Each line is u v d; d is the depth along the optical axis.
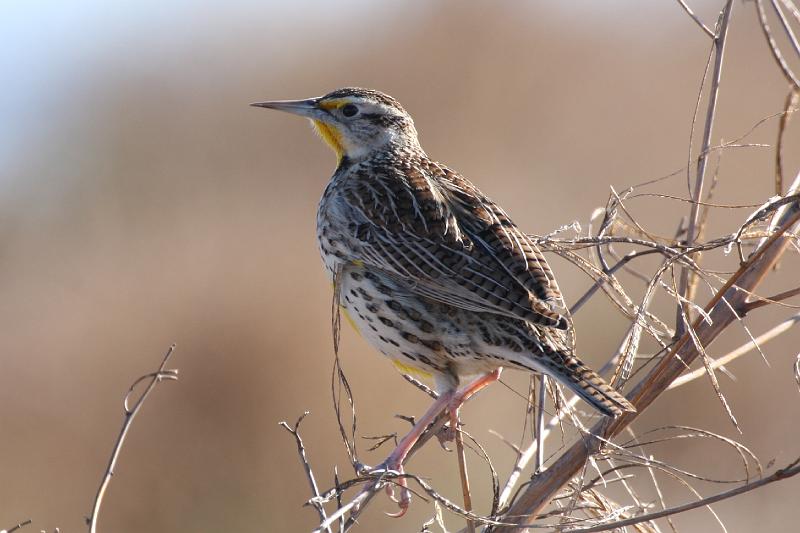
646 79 21.50
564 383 5.49
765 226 5.76
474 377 6.54
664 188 17.61
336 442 12.12
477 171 19.81
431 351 6.12
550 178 19.16
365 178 6.65
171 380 12.52
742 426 12.89
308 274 14.38
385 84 21.70
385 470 4.95
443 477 11.50
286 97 21.72
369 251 6.26
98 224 17.69
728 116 19.56
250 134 20.95
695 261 5.66
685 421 12.98
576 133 20.41
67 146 19.89
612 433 5.30
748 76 20.66
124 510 11.80
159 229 17.52
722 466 12.48
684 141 19.50
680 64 21.80
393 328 6.19
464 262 5.98
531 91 21.48
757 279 5.36
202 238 16.59
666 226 16.66
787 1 5.61
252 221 17.58
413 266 6.07
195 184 19.56
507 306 5.77
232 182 19.62
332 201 6.54
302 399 12.33
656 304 13.95
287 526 11.74
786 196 5.07
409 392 12.33
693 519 11.86
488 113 21.14
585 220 17.27
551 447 10.23
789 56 19.48
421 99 21.56
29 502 11.78
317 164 20.28
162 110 21.16
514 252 5.98
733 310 5.11
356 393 12.27
